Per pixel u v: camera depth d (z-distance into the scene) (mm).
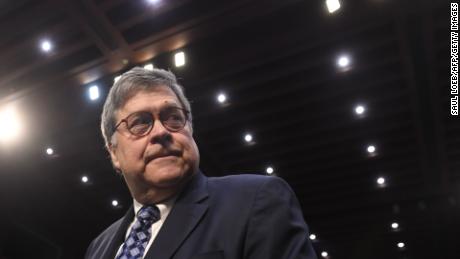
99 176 9156
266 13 5680
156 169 1047
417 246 11484
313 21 5996
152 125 1097
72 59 6445
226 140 8773
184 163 1071
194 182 1080
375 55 6738
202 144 8719
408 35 6164
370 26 6031
